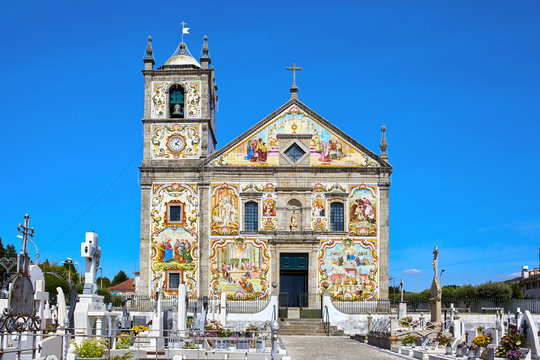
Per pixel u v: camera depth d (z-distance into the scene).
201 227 53.16
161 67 56.06
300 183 53.66
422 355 31.28
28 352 21.36
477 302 68.75
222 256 52.75
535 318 52.97
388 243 52.81
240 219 53.28
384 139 54.31
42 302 28.95
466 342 33.62
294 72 55.44
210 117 57.66
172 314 42.31
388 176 53.56
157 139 54.88
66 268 93.12
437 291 43.38
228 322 49.69
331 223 53.28
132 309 51.84
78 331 26.73
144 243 53.19
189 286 52.47
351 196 53.38
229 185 53.72
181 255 52.88
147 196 53.78
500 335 35.25
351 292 52.19
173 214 53.69
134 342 28.42
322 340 43.78
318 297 52.22
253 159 54.09
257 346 32.94
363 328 49.56
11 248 79.44
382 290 52.12
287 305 51.56
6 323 20.97
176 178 53.97
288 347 37.47
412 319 50.16
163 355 27.53
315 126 54.41
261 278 52.41
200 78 55.59
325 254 52.72
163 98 55.50
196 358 28.83
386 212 53.12
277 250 52.75
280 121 54.47
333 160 53.91
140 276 52.69
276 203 53.44
